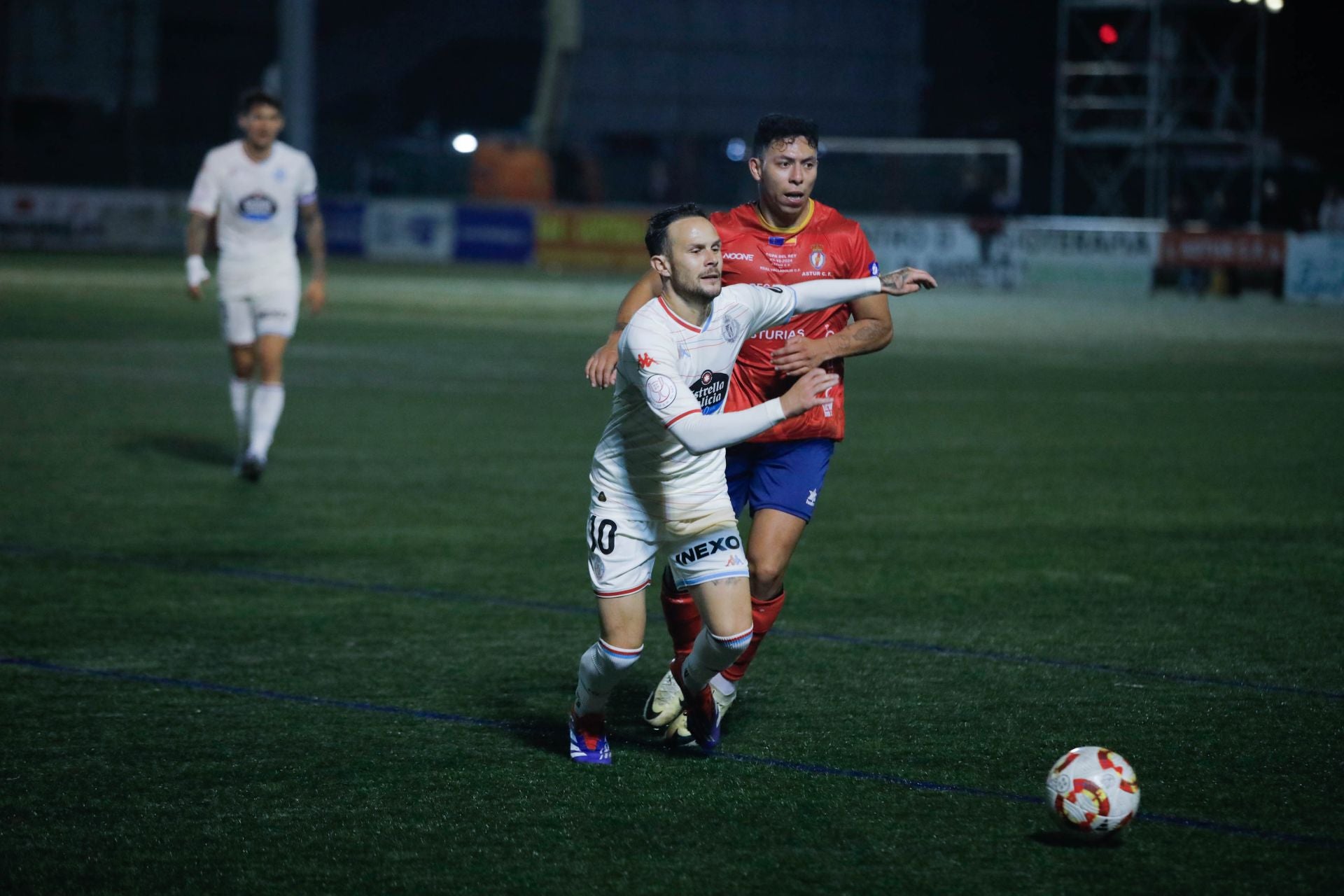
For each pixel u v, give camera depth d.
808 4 144.88
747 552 18.27
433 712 18.73
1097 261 107.38
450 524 30.47
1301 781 16.38
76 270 101.44
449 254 121.81
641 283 17.84
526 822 15.06
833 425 18.39
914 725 18.34
